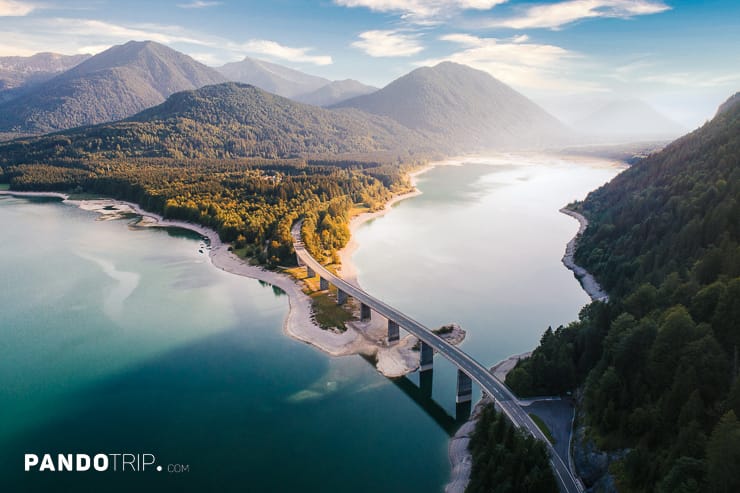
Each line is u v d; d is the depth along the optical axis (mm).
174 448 99938
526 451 82000
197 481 90750
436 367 133500
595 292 182250
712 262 115375
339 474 92500
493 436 89562
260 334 150750
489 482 81438
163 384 123250
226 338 148125
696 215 151750
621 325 103812
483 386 107938
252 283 195875
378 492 88000
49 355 137500
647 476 74375
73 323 157875
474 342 144375
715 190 161500
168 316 163500
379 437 103625
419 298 176625
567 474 84438
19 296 180500
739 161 177250
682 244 149750
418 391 121125
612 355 99625
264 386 122188
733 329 87875
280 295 183125
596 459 84438
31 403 115250
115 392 119875
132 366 132000
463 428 105750
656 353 89062
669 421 79938
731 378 80062
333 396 118250
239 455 97750
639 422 82500
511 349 140375
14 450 99562
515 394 106312
